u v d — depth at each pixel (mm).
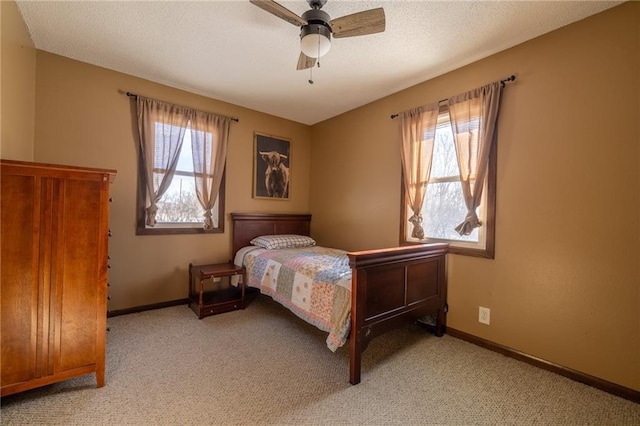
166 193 3119
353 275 1797
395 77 2770
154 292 3049
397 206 3084
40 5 1884
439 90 2703
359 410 1550
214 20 2014
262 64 2615
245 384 1768
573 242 1904
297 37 2195
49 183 1566
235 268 3137
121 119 2820
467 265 2447
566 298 1929
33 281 1531
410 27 2010
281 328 2643
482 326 2344
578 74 1891
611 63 1769
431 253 2361
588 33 1854
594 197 1824
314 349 2246
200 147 3250
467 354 2199
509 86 2211
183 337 2414
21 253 1504
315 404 1592
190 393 1665
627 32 1718
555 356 1965
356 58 2438
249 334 2502
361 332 1810
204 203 3268
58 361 1594
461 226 2395
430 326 2625
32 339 1530
